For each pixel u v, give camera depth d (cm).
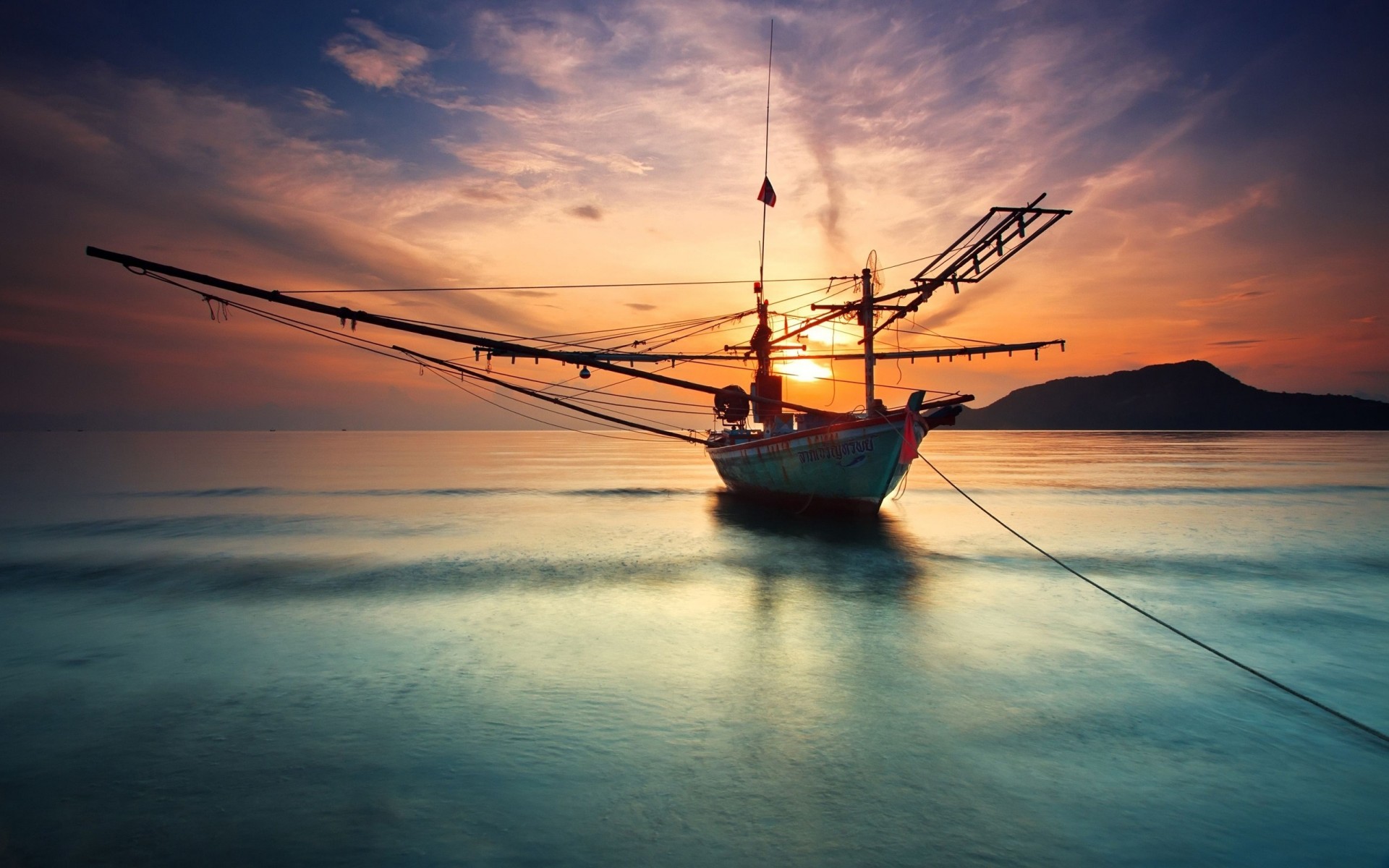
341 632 1241
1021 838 614
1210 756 764
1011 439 17150
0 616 1348
